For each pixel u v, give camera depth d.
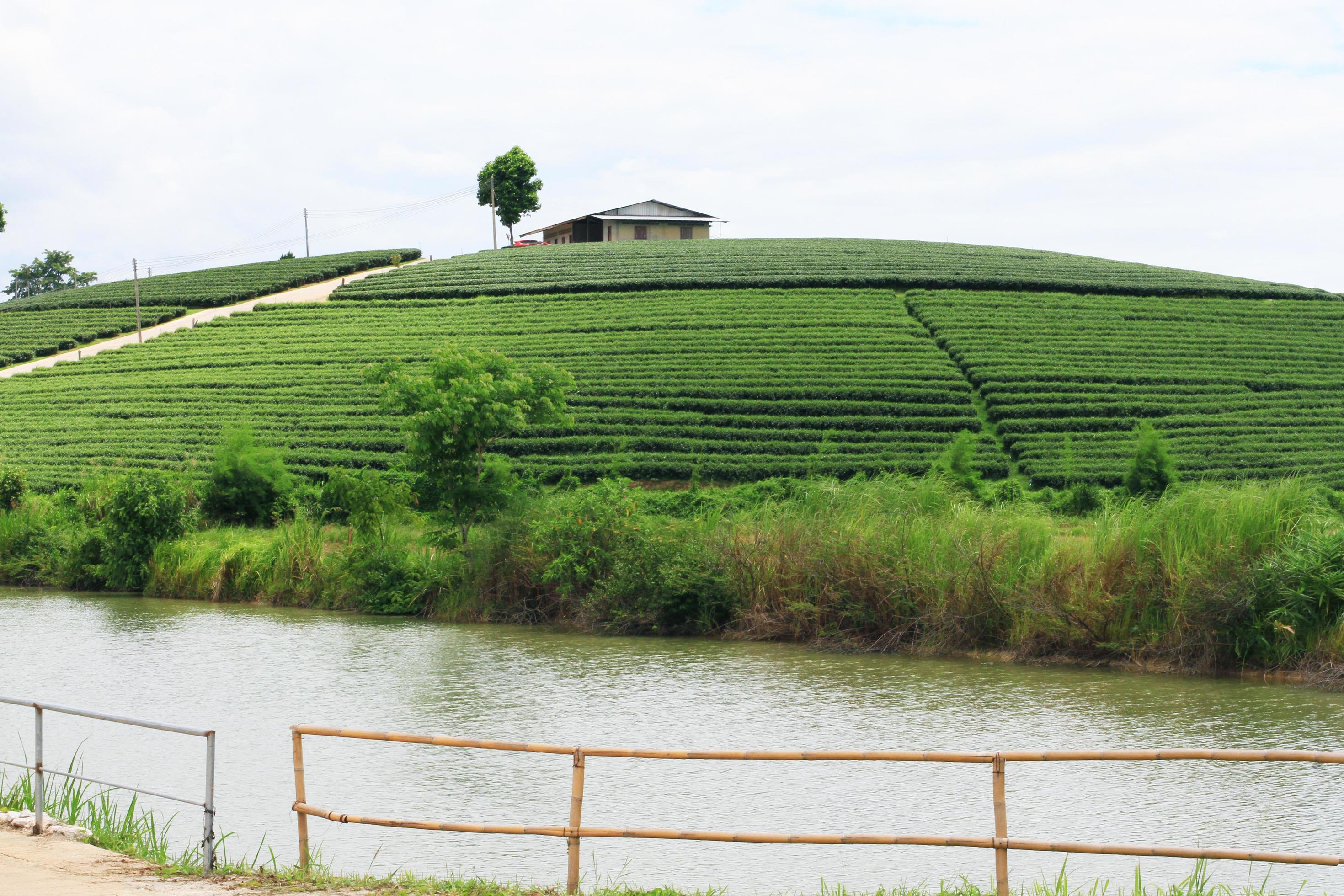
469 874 10.91
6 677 20.28
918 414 53.25
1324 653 18.75
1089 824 12.16
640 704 17.70
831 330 65.25
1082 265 87.56
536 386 32.56
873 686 18.97
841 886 10.27
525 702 17.94
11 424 57.38
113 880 8.46
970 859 11.56
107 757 15.15
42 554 35.91
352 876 9.88
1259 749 14.59
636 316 70.19
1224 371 59.03
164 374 64.88
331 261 103.00
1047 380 56.94
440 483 31.23
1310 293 77.31
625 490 27.56
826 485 26.41
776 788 13.68
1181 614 19.77
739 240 107.25
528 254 96.31
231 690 19.03
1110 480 45.00
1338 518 20.55
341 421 54.28
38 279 144.75
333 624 26.84
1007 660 21.14
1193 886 10.07
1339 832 11.77
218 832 12.22
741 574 24.59
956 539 22.70
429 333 69.88
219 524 41.56
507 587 27.36
